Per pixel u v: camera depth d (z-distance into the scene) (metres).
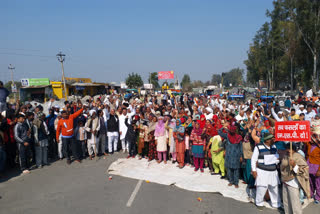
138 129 9.45
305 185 4.90
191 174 7.69
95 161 9.25
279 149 5.45
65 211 5.35
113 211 5.34
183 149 8.23
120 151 10.87
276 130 5.12
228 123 6.83
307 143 5.87
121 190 6.48
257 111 11.20
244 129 6.78
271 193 5.57
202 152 7.74
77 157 9.09
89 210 5.39
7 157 8.18
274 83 53.34
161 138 8.68
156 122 9.09
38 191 6.46
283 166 4.96
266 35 50.97
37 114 9.27
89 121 9.41
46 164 8.85
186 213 5.30
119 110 10.64
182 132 8.20
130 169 8.16
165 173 7.79
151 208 5.50
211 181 7.09
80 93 34.09
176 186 6.79
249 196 6.09
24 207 5.55
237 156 6.49
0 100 9.49
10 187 6.74
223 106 14.35
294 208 4.83
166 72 40.69
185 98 20.09
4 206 5.61
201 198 6.02
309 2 33.75
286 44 45.59
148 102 17.11
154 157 9.45
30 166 8.65
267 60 51.19
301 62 38.94
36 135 8.29
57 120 9.38
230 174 6.74
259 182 5.38
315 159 5.69
